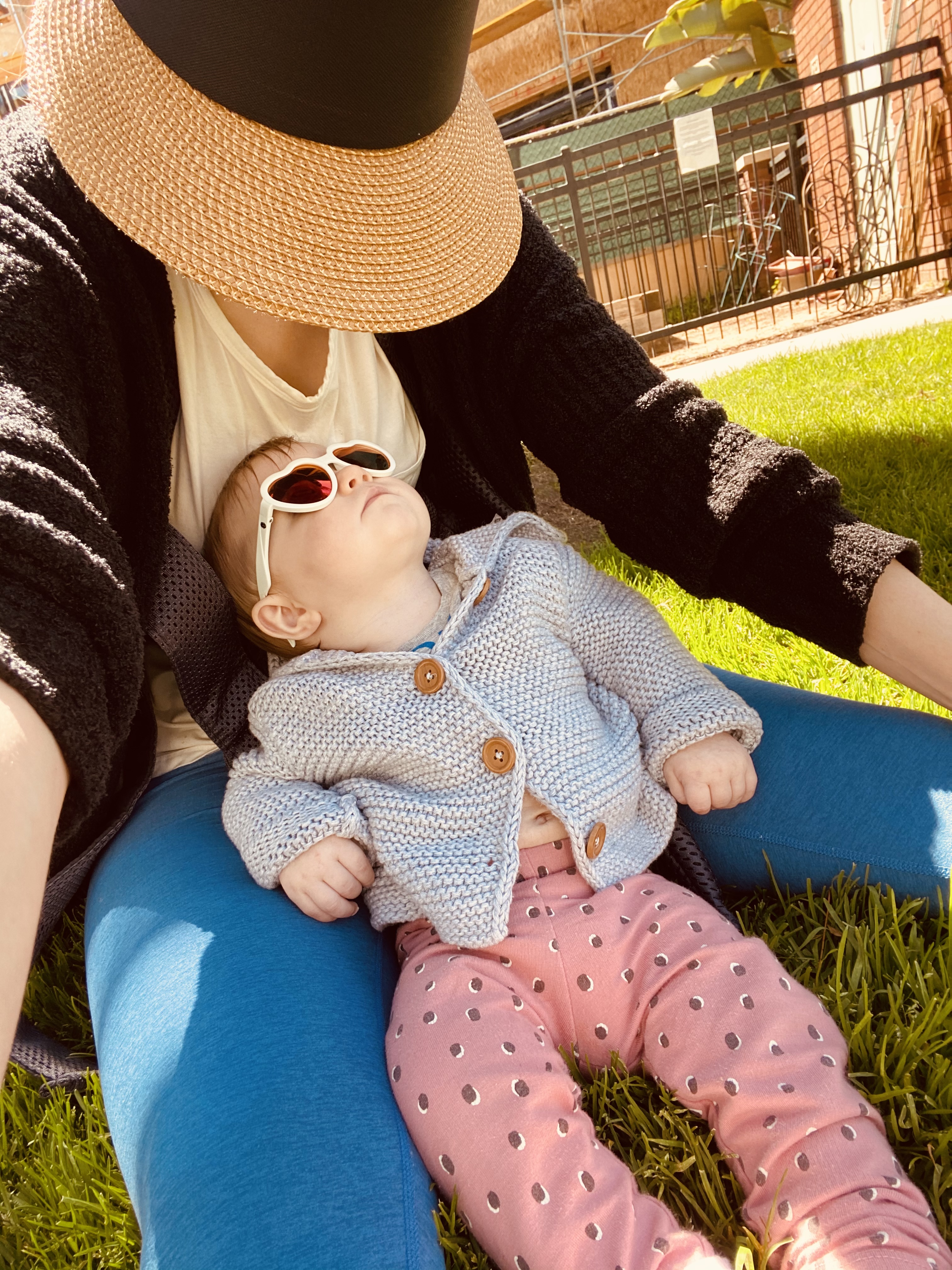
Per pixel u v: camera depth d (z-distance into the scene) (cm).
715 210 1250
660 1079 128
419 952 140
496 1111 113
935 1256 98
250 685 170
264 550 160
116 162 121
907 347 560
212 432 166
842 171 1020
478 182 138
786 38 1155
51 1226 135
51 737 97
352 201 121
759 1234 109
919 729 154
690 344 923
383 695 152
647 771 156
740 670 231
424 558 177
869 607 144
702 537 155
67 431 121
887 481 333
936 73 757
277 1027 118
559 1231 105
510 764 145
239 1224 98
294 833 141
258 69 111
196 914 137
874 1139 109
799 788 154
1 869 86
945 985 128
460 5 113
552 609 163
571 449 171
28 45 131
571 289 175
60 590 104
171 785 173
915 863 141
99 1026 132
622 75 1271
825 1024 121
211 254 119
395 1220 102
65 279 131
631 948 135
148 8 113
